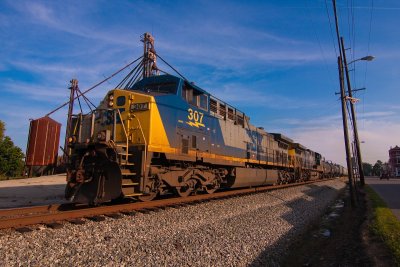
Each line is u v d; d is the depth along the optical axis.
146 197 11.02
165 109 11.33
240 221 10.13
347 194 27.09
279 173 25.61
